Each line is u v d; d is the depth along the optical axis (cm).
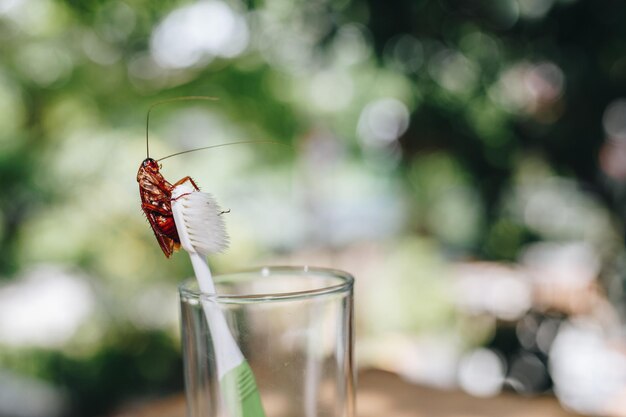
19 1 181
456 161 159
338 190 230
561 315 151
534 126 147
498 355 158
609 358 153
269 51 183
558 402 60
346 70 182
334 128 217
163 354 193
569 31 131
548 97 144
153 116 190
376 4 140
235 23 181
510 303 169
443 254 205
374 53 147
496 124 151
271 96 198
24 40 187
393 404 60
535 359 152
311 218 229
